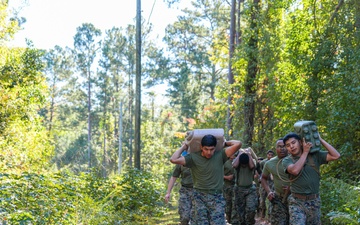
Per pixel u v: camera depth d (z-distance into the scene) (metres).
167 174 47.66
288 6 19.14
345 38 16.64
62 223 9.41
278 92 18.77
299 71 17.91
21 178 9.81
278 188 8.88
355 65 14.90
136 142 20.03
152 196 16.22
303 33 18.27
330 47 16.83
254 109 20.94
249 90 20.94
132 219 14.33
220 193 7.98
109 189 14.82
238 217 11.25
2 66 19.80
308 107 16.83
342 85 15.20
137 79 20.16
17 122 20.16
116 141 72.06
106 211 12.45
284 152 8.84
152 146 54.12
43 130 23.39
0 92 19.36
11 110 19.44
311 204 7.47
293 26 18.41
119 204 14.43
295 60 17.59
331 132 15.16
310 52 18.05
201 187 7.94
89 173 15.49
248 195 11.20
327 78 16.88
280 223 8.94
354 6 16.91
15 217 8.05
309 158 7.48
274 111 20.09
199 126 30.69
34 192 9.42
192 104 59.78
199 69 62.19
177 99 67.00
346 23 16.78
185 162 7.88
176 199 28.70
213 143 7.66
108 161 67.88
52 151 24.41
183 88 60.22
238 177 11.23
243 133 20.89
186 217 11.01
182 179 11.18
